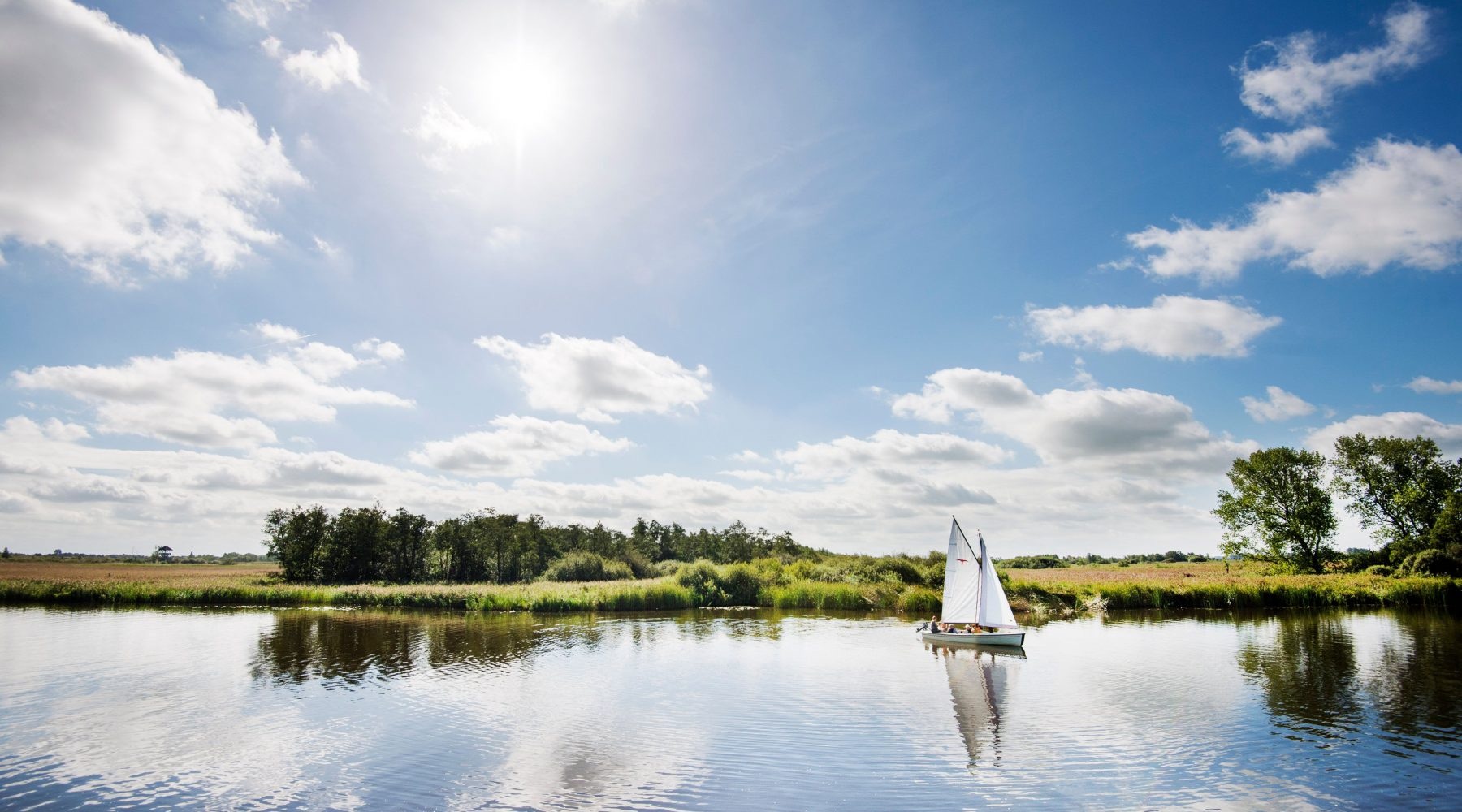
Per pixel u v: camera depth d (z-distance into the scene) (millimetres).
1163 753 20438
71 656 37094
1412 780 18094
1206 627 48688
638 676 32031
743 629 49688
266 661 35906
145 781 18438
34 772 19094
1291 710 25047
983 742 21625
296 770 19266
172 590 69562
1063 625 50625
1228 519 93438
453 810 16422
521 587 75062
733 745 21453
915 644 42094
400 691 28859
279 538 101000
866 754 20547
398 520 108938
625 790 17719
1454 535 75625
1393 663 33656
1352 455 91688
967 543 43750
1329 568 87062
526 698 27781
